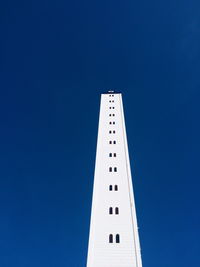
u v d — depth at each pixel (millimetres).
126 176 48812
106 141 56062
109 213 42906
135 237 39500
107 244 38781
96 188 46875
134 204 45375
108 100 69250
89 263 36812
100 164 51375
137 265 36469
